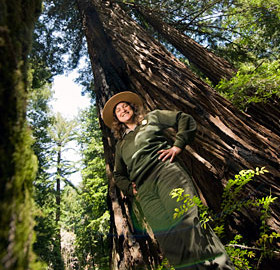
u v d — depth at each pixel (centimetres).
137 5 420
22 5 71
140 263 147
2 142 46
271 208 145
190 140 139
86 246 1140
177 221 112
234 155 162
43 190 1145
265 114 196
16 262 38
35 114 1034
